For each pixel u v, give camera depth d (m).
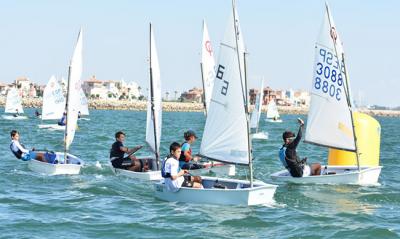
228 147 29.86
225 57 29.81
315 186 35.34
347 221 26.20
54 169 38.53
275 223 25.48
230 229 24.34
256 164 48.97
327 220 26.28
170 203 29.17
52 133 90.69
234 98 29.62
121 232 23.50
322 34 38.25
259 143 78.38
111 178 36.88
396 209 29.36
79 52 41.69
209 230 24.06
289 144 36.06
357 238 23.42
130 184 34.72
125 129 109.75
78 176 37.66
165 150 62.56
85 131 98.69
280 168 45.94
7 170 40.22
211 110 30.45
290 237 23.36
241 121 29.41
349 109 37.44
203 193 28.75
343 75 37.97
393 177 41.88
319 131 38.75
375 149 40.62
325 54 38.28
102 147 64.44
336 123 38.00
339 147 37.94
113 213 26.81
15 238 22.17
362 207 29.52
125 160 37.66
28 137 79.19
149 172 36.19
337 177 36.34
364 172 36.50
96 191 32.28
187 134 35.75
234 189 28.38
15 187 33.34
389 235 23.92
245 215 26.61
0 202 28.78
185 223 25.06
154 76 38.78
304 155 61.44
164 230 23.91
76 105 41.56
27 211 26.95
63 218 25.62
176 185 29.25
